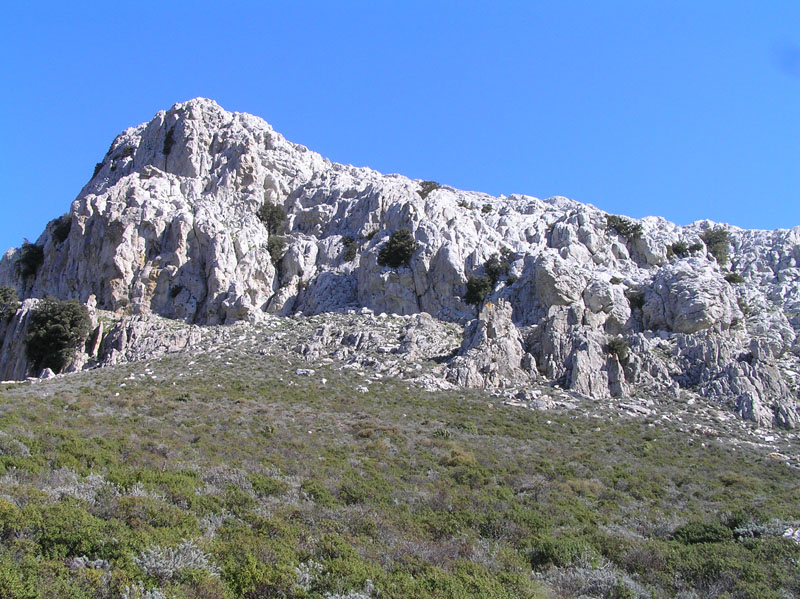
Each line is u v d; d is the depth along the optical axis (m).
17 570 18.81
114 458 34.81
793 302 89.06
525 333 73.94
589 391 65.56
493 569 26.28
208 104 121.38
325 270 93.75
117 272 88.75
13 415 42.72
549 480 43.16
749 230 110.38
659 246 95.50
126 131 144.25
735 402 64.62
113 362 75.44
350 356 72.94
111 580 19.64
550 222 101.31
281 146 118.31
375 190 103.31
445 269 85.25
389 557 25.80
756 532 32.47
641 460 50.00
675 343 73.12
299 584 21.66
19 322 83.00
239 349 75.25
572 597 24.64
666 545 30.23
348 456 43.75
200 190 106.50
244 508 29.42
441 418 56.59
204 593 20.14
